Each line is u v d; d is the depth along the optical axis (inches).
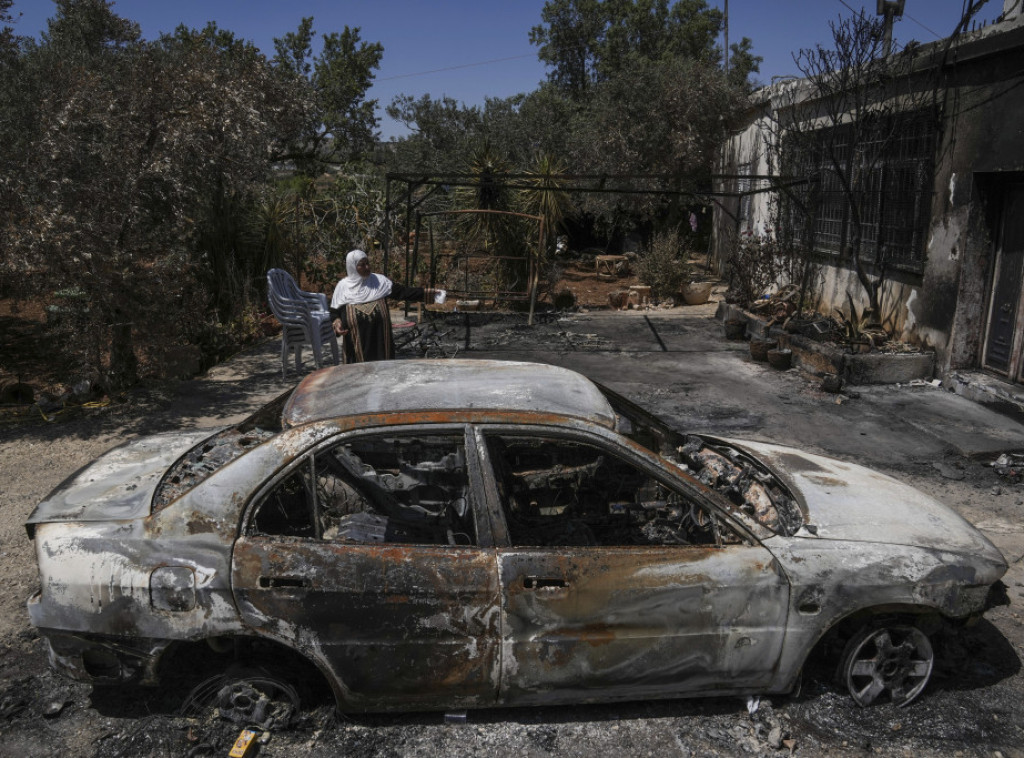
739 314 500.4
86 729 129.9
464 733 131.4
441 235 686.5
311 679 136.4
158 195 345.1
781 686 135.3
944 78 350.6
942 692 147.6
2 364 392.8
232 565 118.3
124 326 331.3
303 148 950.4
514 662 124.0
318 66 1165.1
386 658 122.0
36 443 274.8
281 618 118.8
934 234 364.2
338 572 119.4
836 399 343.9
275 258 528.1
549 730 133.0
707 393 357.7
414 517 142.6
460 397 134.4
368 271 307.4
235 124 350.6
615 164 750.5
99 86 335.6
